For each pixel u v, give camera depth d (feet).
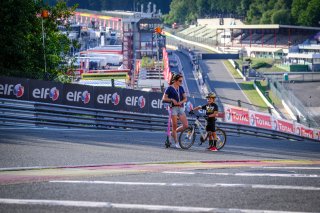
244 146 125.70
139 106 166.50
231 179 57.11
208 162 79.10
